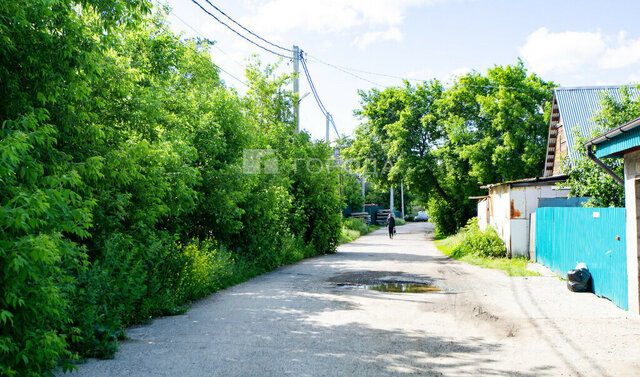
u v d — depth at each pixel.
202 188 12.00
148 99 8.26
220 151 12.60
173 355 5.63
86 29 5.76
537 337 6.46
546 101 30.97
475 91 31.70
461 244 19.08
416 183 33.88
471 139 29.95
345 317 7.74
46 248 3.86
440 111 33.16
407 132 33.66
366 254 20.66
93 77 5.55
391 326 7.12
